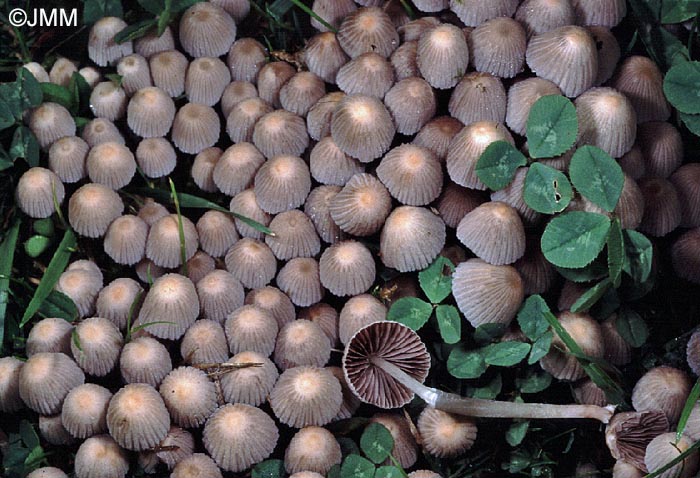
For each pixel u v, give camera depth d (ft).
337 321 0.85
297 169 0.86
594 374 0.80
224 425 0.79
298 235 0.85
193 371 0.80
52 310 0.85
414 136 0.87
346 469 0.79
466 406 0.81
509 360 0.81
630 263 0.82
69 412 0.79
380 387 0.81
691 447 0.75
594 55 0.83
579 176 0.80
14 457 0.83
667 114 0.86
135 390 0.78
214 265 0.87
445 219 0.85
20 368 0.82
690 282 0.87
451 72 0.85
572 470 0.84
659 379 0.80
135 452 0.80
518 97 0.84
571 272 0.82
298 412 0.80
